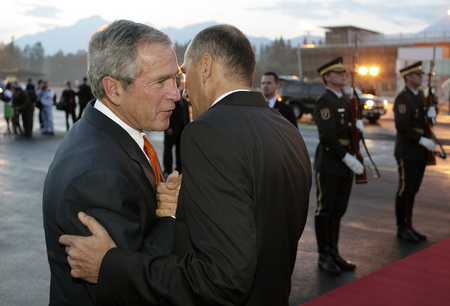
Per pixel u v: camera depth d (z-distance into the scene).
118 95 1.45
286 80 20.52
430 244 4.75
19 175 7.97
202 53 1.55
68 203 1.29
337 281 3.86
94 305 1.39
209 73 1.53
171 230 1.43
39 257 4.37
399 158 4.93
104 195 1.28
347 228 5.27
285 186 1.37
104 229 1.28
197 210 1.25
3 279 3.87
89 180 1.28
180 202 1.33
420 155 4.85
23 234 5.00
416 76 4.99
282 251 1.37
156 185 1.52
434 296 3.39
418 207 6.11
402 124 4.85
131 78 1.41
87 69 1.49
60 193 1.31
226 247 1.19
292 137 1.50
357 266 4.18
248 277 1.19
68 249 1.30
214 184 1.24
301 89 19.00
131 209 1.35
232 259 1.18
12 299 3.53
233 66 1.52
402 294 3.42
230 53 1.52
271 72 4.79
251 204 1.25
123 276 1.25
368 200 6.51
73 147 1.39
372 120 17.75
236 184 1.24
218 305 1.20
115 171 1.32
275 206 1.33
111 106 1.49
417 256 4.18
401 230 4.93
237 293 1.19
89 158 1.33
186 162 1.30
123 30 1.42
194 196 1.26
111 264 1.25
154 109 1.46
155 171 1.62
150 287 1.23
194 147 1.29
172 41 1.51
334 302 3.30
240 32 1.58
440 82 31.77
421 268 3.91
